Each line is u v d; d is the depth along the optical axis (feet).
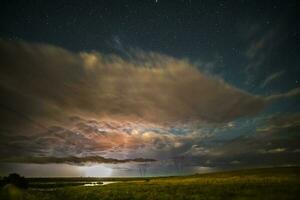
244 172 282.56
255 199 89.04
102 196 138.10
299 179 139.64
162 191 137.28
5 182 197.26
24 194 135.85
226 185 137.90
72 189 198.18
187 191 127.44
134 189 159.33
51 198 146.30
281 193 95.76
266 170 267.80
